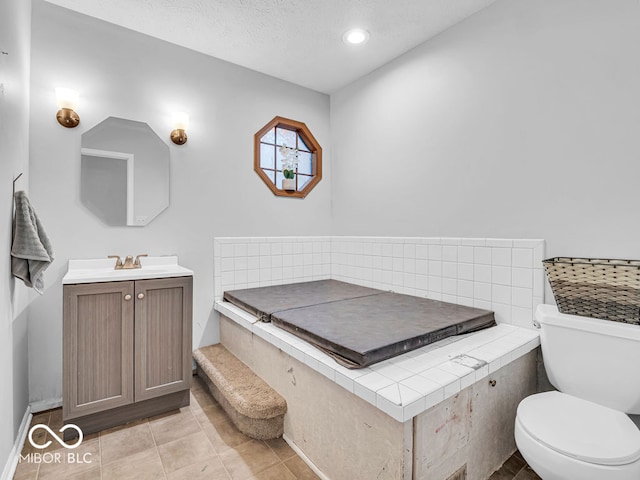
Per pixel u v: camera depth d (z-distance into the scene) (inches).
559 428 49.4
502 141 79.6
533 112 74.0
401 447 45.2
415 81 100.1
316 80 121.6
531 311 74.4
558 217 70.4
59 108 82.1
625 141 61.4
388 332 64.6
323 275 130.9
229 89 109.0
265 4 81.6
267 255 116.6
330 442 57.9
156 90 95.9
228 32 93.1
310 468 62.5
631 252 60.8
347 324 70.2
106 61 88.6
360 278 118.7
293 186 121.8
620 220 62.1
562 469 44.4
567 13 68.6
